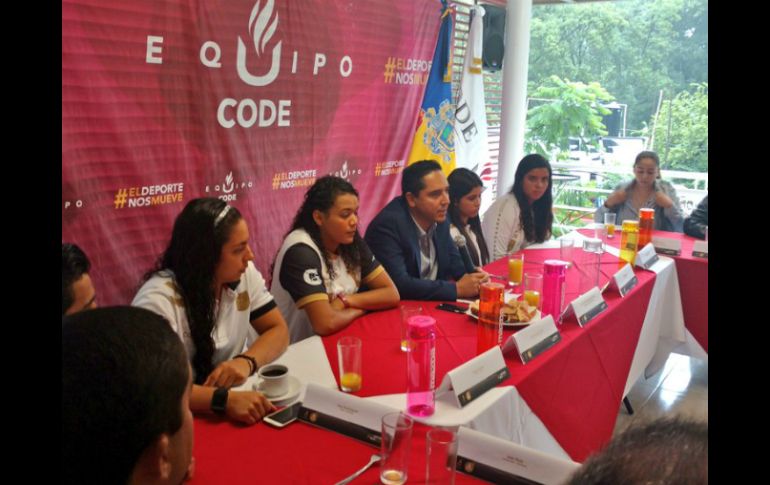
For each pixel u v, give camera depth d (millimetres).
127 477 832
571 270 2891
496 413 1569
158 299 1742
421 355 1465
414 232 2734
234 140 2867
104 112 2281
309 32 3211
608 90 6707
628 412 3143
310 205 2281
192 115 2650
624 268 2711
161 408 844
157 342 865
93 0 2191
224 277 1806
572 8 6688
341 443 1347
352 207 2273
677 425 445
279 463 1260
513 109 4812
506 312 2092
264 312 1983
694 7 6281
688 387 3500
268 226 3139
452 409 1511
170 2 2482
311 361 1812
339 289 2297
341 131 3570
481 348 1830
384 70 3836
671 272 3289
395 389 1627
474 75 4758
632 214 4133
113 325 850
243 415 1411
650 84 6551
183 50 2566
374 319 2211
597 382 2244
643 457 422
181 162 2629
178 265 1791
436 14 4227
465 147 4832
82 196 2225
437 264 2904
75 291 1378
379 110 3863
